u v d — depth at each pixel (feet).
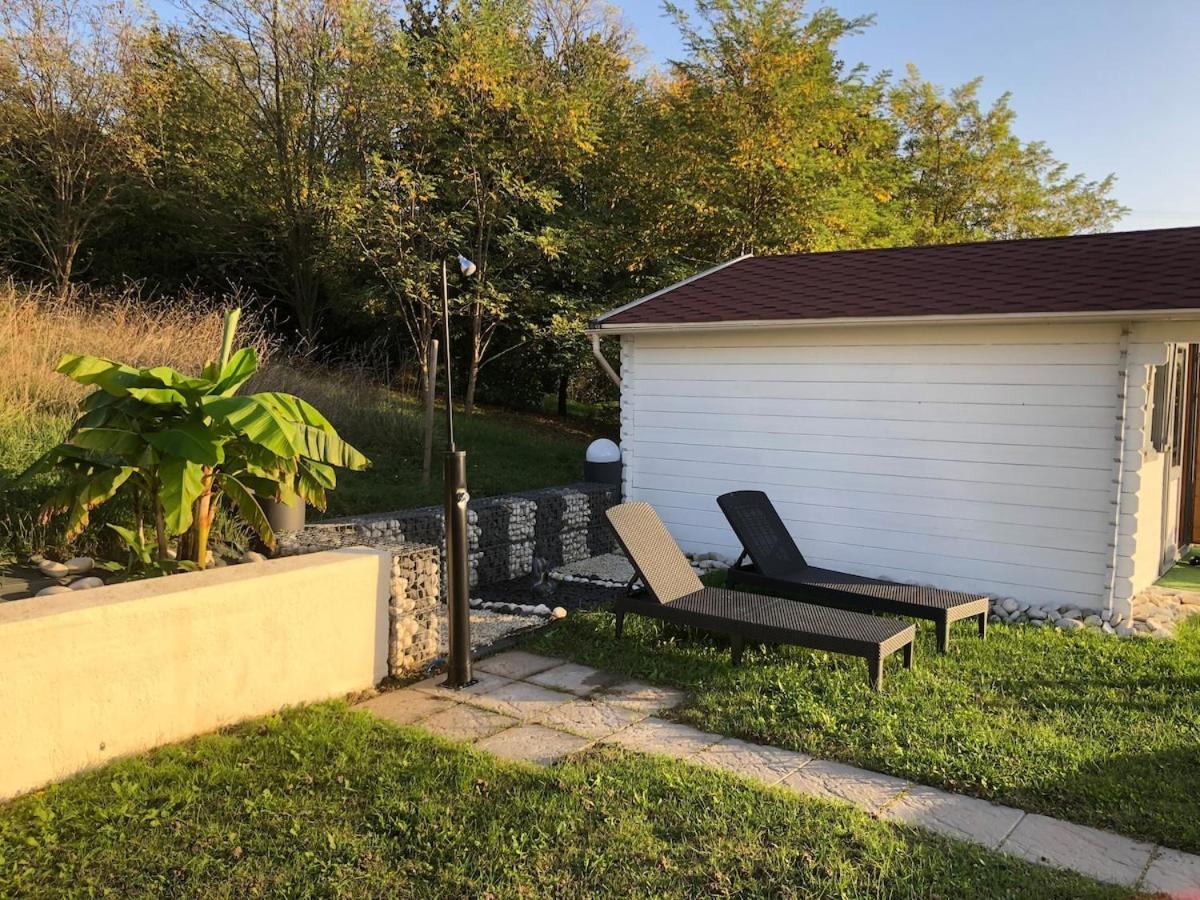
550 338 51.75
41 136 49.57
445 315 17.26
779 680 16.99
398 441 38.58
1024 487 24.09
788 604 19.26
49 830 10.91
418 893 9.77
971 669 18.06
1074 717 15.30
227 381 17.80
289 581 15.39
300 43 51.49
